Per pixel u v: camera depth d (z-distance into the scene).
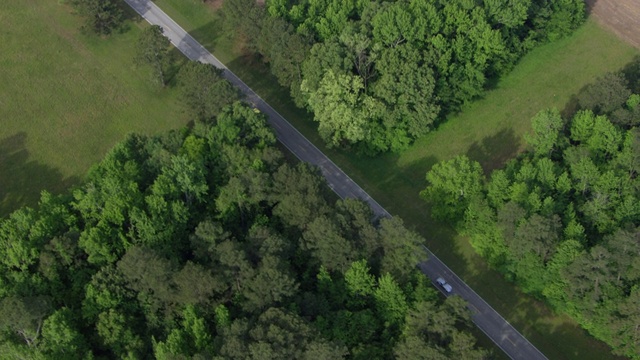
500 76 179.88
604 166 149.00
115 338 117.56
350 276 124.38
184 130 154.50
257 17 173.75
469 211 143.88
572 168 145.00
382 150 164.50
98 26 190.62
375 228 130.75
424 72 156.38
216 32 193.38
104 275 121.69
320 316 121.19
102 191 136.12
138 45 170.12
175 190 138.75
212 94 154.25
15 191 160.25
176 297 118.88
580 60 184.25
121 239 131.12
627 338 124.25
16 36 192.25
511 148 165.50
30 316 114.69
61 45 190.38
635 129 149.12
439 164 160.50
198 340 114.56
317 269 131.00
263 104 176.62
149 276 118.12
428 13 163.00
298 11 172.50
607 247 128.38
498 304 139.88
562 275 128.50
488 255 143.50
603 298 126.81
